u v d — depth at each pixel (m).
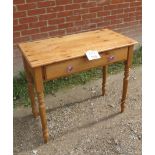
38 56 2.36
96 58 2.36
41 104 2.46
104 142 2.65
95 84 3.51
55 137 2.72
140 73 3.73
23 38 3.30
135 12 3.90
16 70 3.44
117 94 3.32
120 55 2.60
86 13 3.53
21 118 2.97
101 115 2.99
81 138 2.70
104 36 2.74
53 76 2.36
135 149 2.58
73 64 2.39
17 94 3.26
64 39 2.69
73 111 3.06
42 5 3.23
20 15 3.17
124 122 2.88
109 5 3.64
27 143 2.67
